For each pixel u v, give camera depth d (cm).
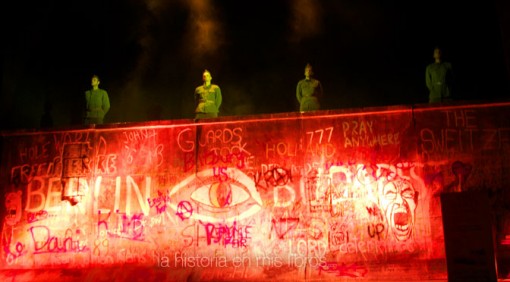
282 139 1195
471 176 1110
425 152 1136
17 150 1287
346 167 1160
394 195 1130
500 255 1055
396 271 1080
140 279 1156
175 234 1191
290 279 1105
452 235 784
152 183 1223
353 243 1125
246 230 1167
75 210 1236
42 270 1215
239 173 1195
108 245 1208
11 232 1249
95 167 1248
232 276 1130
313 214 1151
